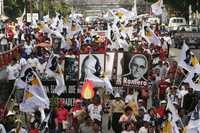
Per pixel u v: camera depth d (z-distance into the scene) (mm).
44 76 39906
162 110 32781
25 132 28047
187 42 81688
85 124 30984
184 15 132000
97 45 60438
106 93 37719
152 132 31328
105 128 37688
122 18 87438
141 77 40781
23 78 29359
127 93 38531
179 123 27703
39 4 151500
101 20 144000
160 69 45844
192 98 35188
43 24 67312
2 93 39719
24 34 72750
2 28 75750
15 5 133250
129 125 31109
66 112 33594
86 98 34031
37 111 29625
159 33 80875
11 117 29234
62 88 37219
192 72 34281
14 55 50875
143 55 40938
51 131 33469
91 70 39594
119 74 40875
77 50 52469
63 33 72312
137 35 73188
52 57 37219
